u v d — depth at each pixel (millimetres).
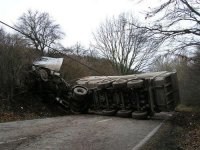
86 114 18141
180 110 23391
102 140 9773
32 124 12031
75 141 9391
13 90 15547
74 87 18219
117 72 36938
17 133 10000
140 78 16391
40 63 17641
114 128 12273
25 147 8258
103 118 15672
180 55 12672
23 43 17047
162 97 15828
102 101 17922
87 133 10781
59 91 18078
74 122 13383
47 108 16797
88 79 20234
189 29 12258
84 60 30234
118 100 17016
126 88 16500
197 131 12516
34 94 17188
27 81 16641
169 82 16812
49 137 9711
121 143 9531
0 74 14781
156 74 16797
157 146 9695
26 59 16453
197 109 25141
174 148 9734
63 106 18094
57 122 13070
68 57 25203
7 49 15203
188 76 28641
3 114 13266
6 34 16250
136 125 13516
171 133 12289
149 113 16188
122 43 36750
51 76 17656
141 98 16172
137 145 9391
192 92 30234
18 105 15031
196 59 13359
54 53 25906
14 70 15289
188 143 10516
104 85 17312
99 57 38406
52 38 48156
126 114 16281
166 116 18203
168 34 12289
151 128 12922
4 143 8562
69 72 23016
